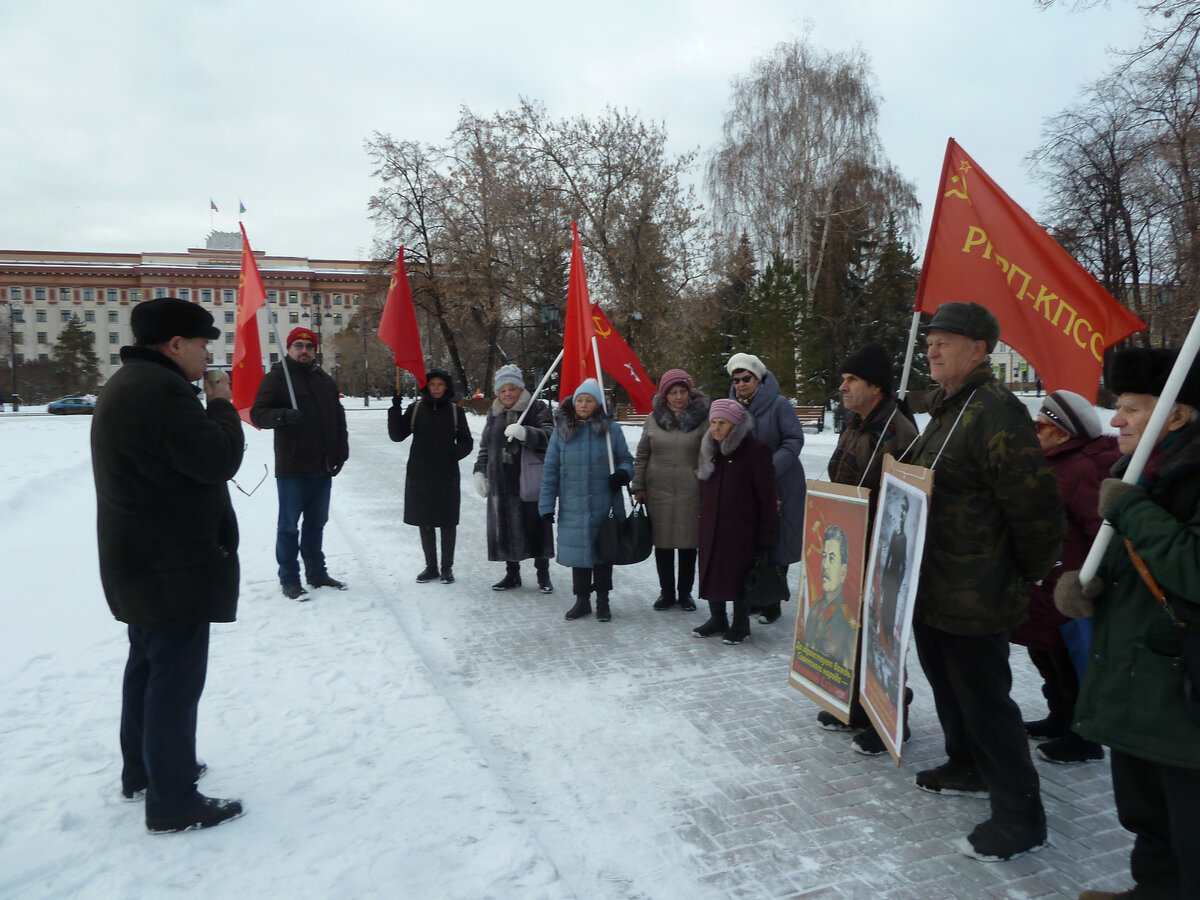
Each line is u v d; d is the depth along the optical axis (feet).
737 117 95.25
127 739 9.29
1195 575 5.83
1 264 281.74
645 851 8.68
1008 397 8.37
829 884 8.06
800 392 80.74
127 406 8.21
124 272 286.46
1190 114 39.14
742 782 10.27
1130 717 6.55
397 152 111.24
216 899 7.46
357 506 35.60
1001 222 12.46
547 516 17.99
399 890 7.64
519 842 8.51
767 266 81.87
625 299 91.30
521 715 12.51
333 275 293.84
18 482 35.78
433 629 17.17
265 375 19.25
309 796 9.54
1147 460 6.97
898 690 8.93
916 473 8.62
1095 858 8.50
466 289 101.30
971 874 8.23
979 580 8.34
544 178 95.50
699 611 18.76
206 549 8.75
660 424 17.83
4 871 7.89
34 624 16.70
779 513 16.92
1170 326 44.78
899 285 99.09
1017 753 8.48
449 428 21.22
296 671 14.03
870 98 91.66
